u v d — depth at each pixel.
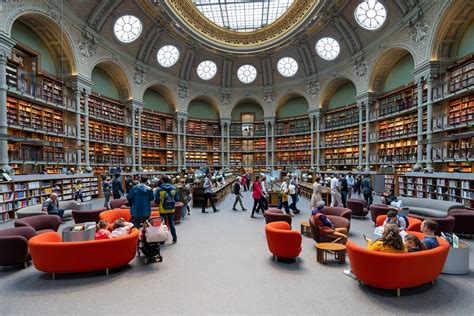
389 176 15.04
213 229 7.26
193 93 26.27
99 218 6.53
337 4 17.64
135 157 20.83
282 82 26.52
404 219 5.46
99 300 3.40
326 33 20.44
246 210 10.51
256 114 29.42
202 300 3.39
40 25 13.19
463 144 11.55
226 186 15.57
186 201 9.29
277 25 22.42
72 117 15.08
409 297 3.45
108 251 4.09
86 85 15.86
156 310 3.16
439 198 10.70
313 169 23.33
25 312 3.12
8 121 10.75
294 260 4.82
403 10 14.84
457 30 12.54
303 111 26.89
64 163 13.89
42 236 4.27
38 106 12.80
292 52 23.89
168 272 4.30
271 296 3.50
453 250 4.20
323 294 3.54
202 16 21.50
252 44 23.95
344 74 21.23
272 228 4.84
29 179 9.46
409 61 16.53
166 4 17.75
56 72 14.87
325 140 24.08
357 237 6.40
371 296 3.48
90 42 16.30
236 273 4.26
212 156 28.31
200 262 4.75
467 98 11.55
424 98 13.91
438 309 3.16
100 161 17.56
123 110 20.27
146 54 21.28
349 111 22.06
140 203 5.70
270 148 28.08
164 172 23.12
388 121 17.62
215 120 28.38
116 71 19.38
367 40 18.53
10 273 4.28
